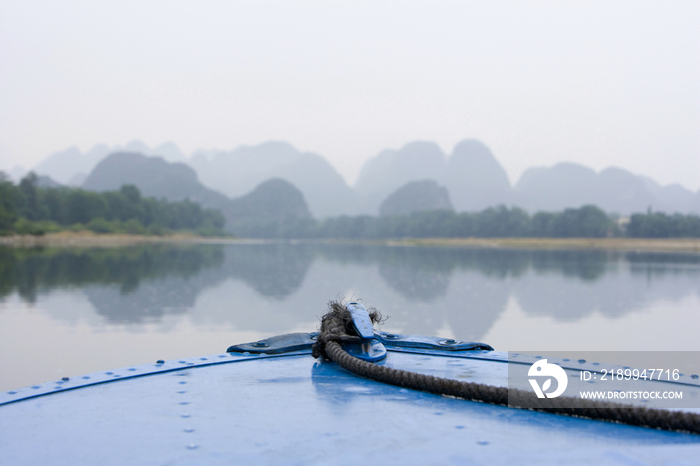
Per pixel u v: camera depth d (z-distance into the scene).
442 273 32.31
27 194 119.75
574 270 35.44
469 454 1.56
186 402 2.20
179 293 19.36
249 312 14.78
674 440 1.71
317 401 2.21
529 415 2.01
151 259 42.75
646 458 1.45
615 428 1.83
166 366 2.86
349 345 3.04
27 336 10.88
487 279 27.70
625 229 151.38
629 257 58.44
